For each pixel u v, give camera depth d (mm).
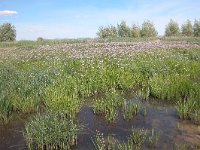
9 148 6844
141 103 10047
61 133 6703
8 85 10445
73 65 14375
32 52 21672
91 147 6754
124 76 12203
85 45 25469
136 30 57344
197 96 9438
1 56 21141
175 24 61844
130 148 6395
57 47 24125
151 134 7348
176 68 14055
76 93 10359
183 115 8484
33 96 9602
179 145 6660
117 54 17594
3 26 56531
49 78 11375
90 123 8266
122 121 8352
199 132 7434
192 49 21453
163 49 20891
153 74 12508
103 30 50812
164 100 10312
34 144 6926
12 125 8273
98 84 11336
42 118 7355
